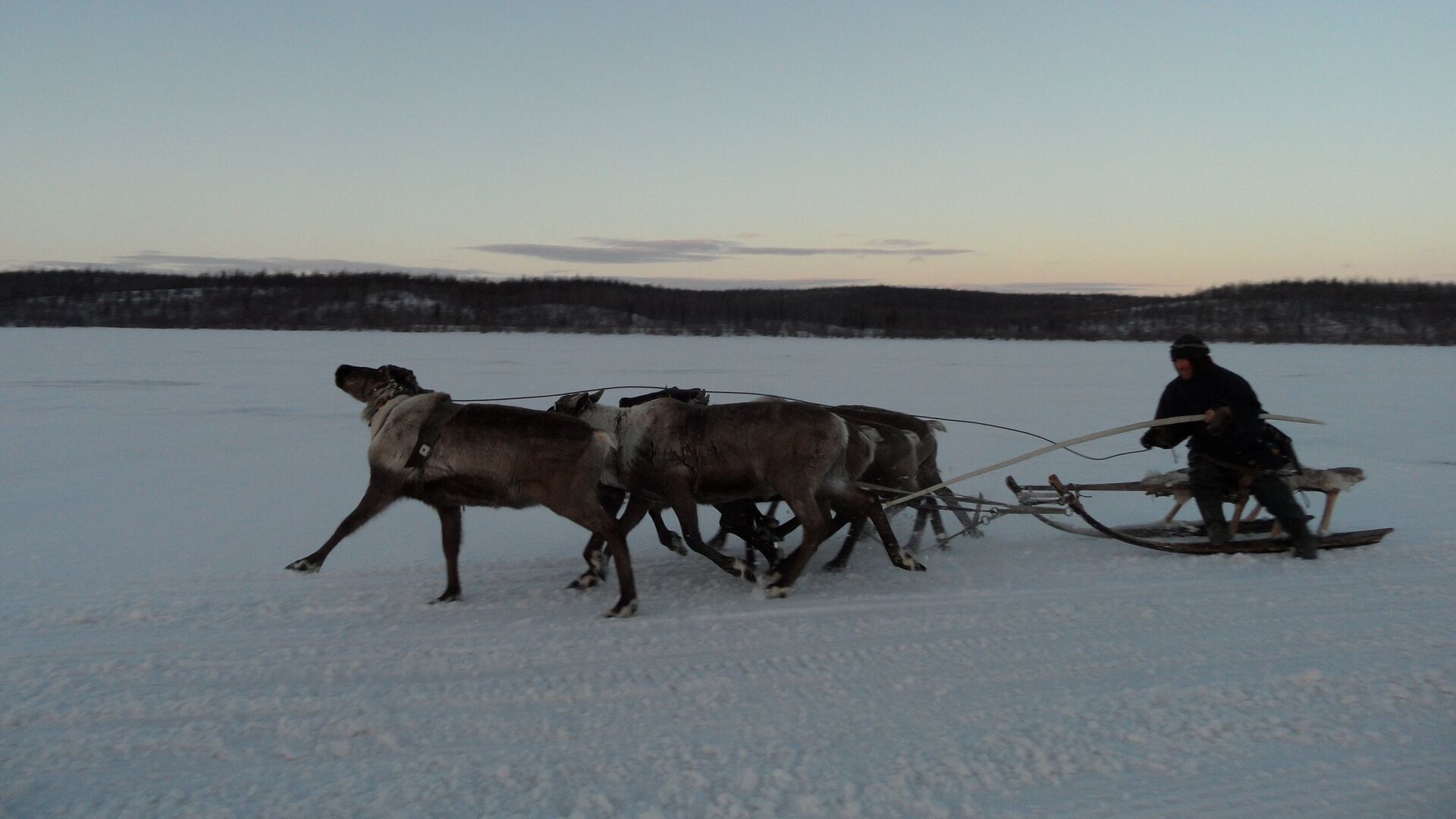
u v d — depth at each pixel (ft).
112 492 34.01
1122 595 21.02
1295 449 45.85
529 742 13.89
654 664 17.02
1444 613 19.42
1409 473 37.88
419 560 24.85
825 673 16.52
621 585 20.08
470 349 152.87
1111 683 16.03
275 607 20.30
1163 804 12.12
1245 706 14.94
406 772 12.96
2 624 18.98
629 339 215.31
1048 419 58.23
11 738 13.98
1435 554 24.22
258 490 34.68
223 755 13.50
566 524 29.55
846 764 13.14
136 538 27.02
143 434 49.57
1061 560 24.49
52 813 11.92
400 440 20.68
